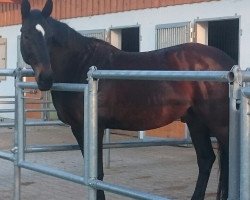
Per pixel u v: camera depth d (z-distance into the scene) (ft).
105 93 16.37
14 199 15.01
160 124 17.06
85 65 16.69
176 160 29.60
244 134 8.05
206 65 16.62
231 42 35.50
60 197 20.29
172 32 34.47
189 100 16.81
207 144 17.98
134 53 17.17
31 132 43.88
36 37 15.10
